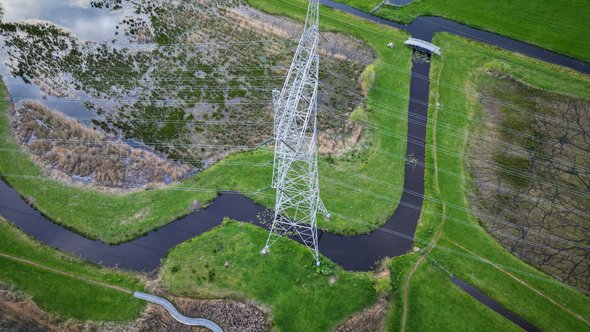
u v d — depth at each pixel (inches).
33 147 2303.2
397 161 2287.2
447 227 2044.8
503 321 1766.7
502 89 2689.5
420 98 2605.8
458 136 2420.0
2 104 2514.8
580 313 1795.0
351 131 2418.8
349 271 1894.7
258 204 2110.0
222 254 1915.6
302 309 1761.8
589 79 2746.1
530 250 1996.8
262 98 2568.9
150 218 2049.7
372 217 2073.1
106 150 2303.2
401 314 1771.7
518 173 2281.0
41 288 1814.7
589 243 2033.7
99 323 1726.1
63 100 2561.5
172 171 2215.8
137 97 2578.7
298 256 1911.9
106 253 1951.3
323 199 2119.8
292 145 1787.6
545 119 2534.5
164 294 1804.9
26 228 2022.6
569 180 2262.6
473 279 1881.2
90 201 2108.8
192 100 2556.6
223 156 2293.3
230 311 1752.0
